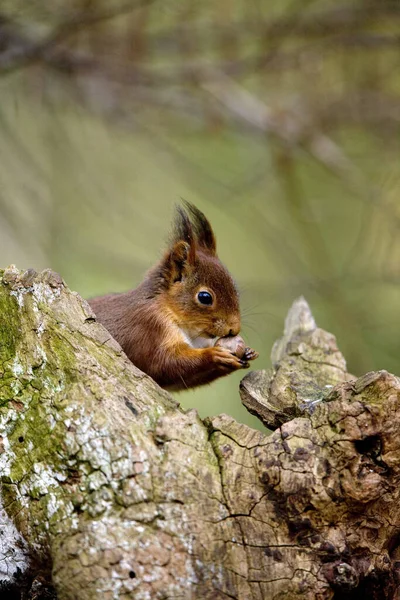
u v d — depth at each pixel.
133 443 5.96
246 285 14.15
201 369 8.73
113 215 16.58
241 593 5.74
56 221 14.87
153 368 8.88
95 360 6.38
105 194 15.27
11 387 6.32
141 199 17.05
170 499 5.82
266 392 7.21
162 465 5.90
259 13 13.34
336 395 6.14
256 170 15.52
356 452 5.94
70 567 5.70
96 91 14.50
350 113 14.48
